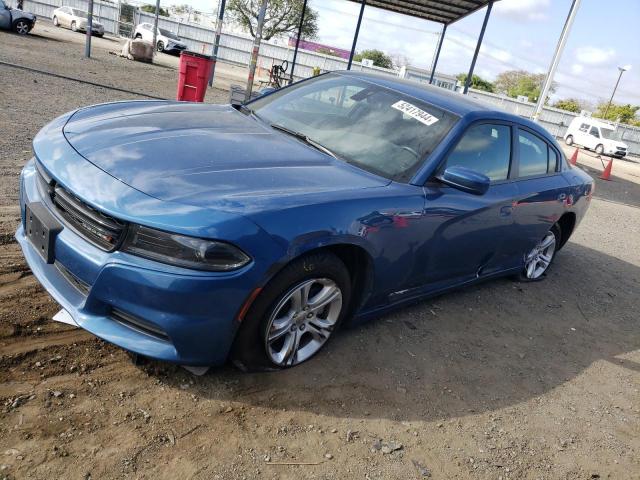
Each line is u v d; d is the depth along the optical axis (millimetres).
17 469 2027
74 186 2420
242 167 2748
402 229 3055
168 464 2209
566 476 2727
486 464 2670
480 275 4297
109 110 3414
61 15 35500
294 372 2961
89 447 2203
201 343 2410
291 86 4363
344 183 2926
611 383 3770
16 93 8891
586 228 8422
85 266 2350
